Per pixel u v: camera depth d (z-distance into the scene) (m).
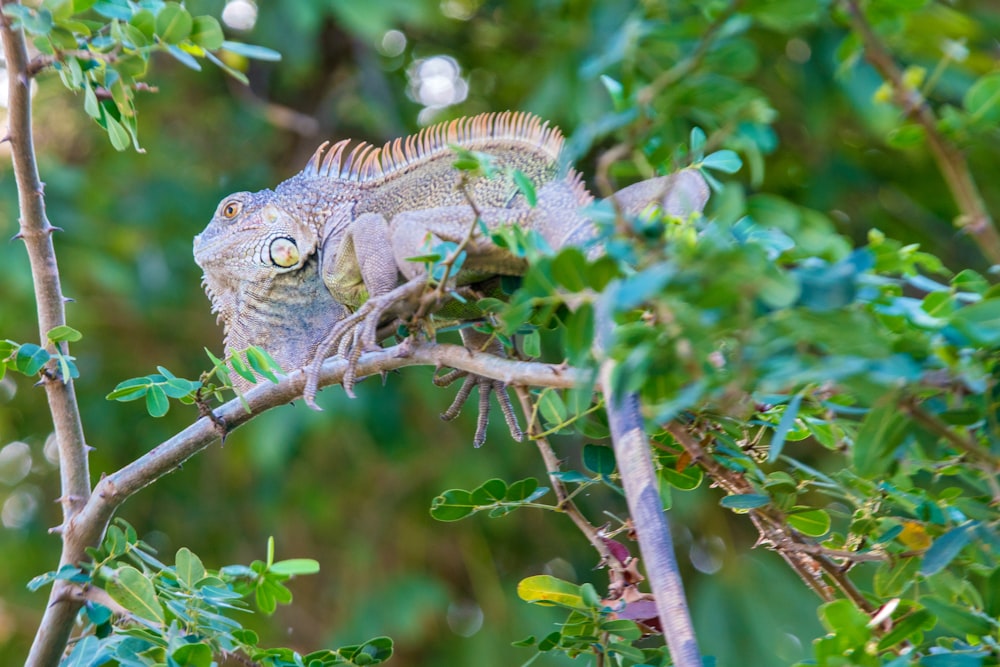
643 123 4.31
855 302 4.22
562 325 5.63
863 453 4.54
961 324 4.18
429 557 15.17
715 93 4.46
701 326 3.91
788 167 14.41
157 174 15.37
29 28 5.95
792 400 4.92
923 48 9.71
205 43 6.61
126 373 15.27
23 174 6.35
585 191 7.10
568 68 12.97
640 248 4.06
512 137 7.42
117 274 13.87
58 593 5.95
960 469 5.19
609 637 5.81
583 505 14.72
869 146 14.76
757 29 12.98
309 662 5.95
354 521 15.19
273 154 16.86
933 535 5.46
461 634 14.77
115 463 15.02
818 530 6.19
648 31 4.59
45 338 6.46
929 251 14.44
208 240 8.03
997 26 12.16
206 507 15.55
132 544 6.13
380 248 7.23
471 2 16.55
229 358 6.28
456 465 14.20
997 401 4.55
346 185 7.80
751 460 5.88
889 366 3.98
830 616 4.89
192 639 5.54
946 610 4.89
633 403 4.96
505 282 6.90
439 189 7.55
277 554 15.53
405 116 16.52
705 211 7.75
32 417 15.83
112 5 6.38
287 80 16.45
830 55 12.35
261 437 13.43
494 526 15.02
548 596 5.92
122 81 6.55
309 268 7.76
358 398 13.96
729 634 12.32
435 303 5.88
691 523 14.11
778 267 4.05
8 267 13.12
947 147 4.61
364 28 12.98
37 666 5.91
